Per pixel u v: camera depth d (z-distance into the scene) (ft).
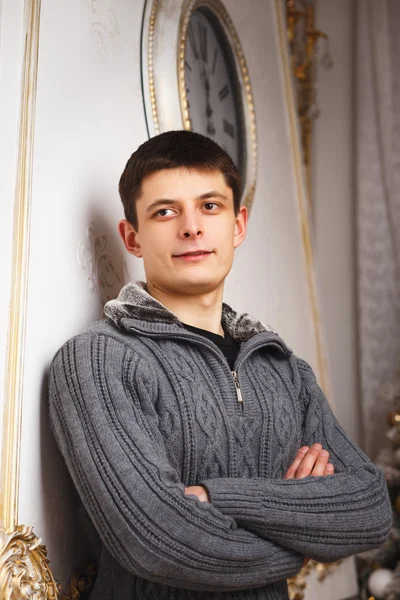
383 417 11.18
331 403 9.33
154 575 3.81
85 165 5.13
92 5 5.40
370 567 9.39
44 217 4.58
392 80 11.47
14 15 4.47
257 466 4.59
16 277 4.21
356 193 11.60
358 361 11.63
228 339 5.05
